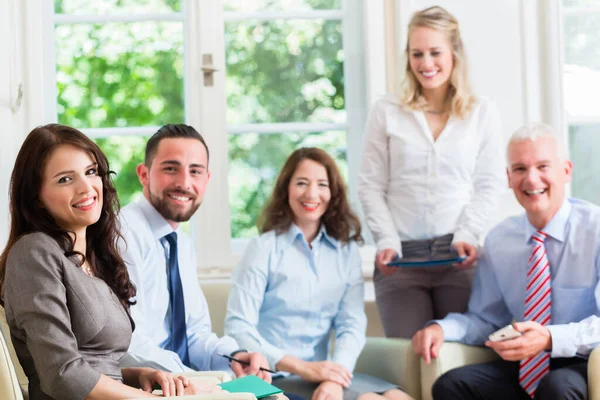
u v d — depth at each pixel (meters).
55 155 2.10
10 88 3.61
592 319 2.93
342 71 4.01
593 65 4.02
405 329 3.39
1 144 3.55
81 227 2.17
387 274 3.38
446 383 2.95
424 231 3.43
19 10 3.72
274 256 3.15
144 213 2.87
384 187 3.52
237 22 3.94
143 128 3.88
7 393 1.94
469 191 3.49
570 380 2.73
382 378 3.13
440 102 3.48
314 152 3.22
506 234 3.24
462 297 3.39
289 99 3.99
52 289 2.00
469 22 3.91
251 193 3.95
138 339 2.55
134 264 2.69
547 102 3.94
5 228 3.50
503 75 3.92
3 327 2.18
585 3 4.00
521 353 2.86
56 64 3.96
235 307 3.08
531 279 3.11
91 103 4.02
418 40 3.37
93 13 3.97
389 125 3.46
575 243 3.09
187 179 2.84
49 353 1.96
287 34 3.98
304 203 3.15
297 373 2.90
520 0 3.92
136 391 2.00
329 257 3.22
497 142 3.48
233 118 3.96
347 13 3.99
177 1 4.00
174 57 4.03
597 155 4.01
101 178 2.22
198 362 2.84
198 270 3.81
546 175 3.08
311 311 3.16
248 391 2.14
